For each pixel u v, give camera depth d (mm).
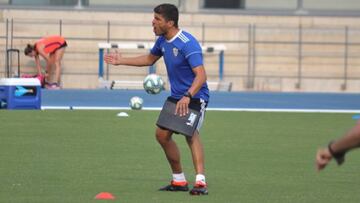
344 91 71188
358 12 72000
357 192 21359
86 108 47562
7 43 67188
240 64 70125
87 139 32312
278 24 70625
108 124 38219
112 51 68250
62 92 60969
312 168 25719
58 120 39781
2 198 19609
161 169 24891
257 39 70375
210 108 49812
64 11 68438
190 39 19719
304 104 55000
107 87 66250
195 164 20453
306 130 37625
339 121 42469
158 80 37594
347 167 25922
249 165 26281
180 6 70125
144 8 69938
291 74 70750
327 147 10266
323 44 71000
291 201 19875
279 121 41844
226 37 70125
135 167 25234
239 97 60312
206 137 34062
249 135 35094
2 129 35406
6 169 24453
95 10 68875
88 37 68500
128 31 69250
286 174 24438
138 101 47344
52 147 29750
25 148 29344
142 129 36281
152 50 20609
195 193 20422
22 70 66750
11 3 68062
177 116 19875
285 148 30859
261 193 20984
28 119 40062
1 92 46656
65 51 68062
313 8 71625
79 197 19891
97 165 25547
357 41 71375
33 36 67750
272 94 64938
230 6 70812
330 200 20094
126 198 19812
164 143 20438
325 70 71062
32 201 19250
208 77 69438
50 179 22719
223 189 21531
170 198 19891
